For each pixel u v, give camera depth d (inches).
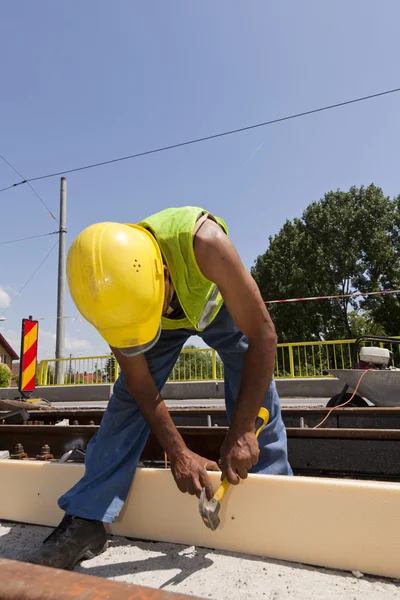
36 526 94.1
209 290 76.5
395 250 1100.5
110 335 68.2
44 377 499.5
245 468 70.4
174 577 69.2
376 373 176.6
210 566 72.7
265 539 75.5
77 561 75.5
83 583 27.5
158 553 79.0
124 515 86.7
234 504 78.1
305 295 1066.7
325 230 1103.0
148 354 87.2
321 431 113.5
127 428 85.9
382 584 66.1
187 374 440.5
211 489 73.1
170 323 83.4
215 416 165.2
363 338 197.3
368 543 69.0
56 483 92.9
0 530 93.0
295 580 67.4
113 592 26.4
